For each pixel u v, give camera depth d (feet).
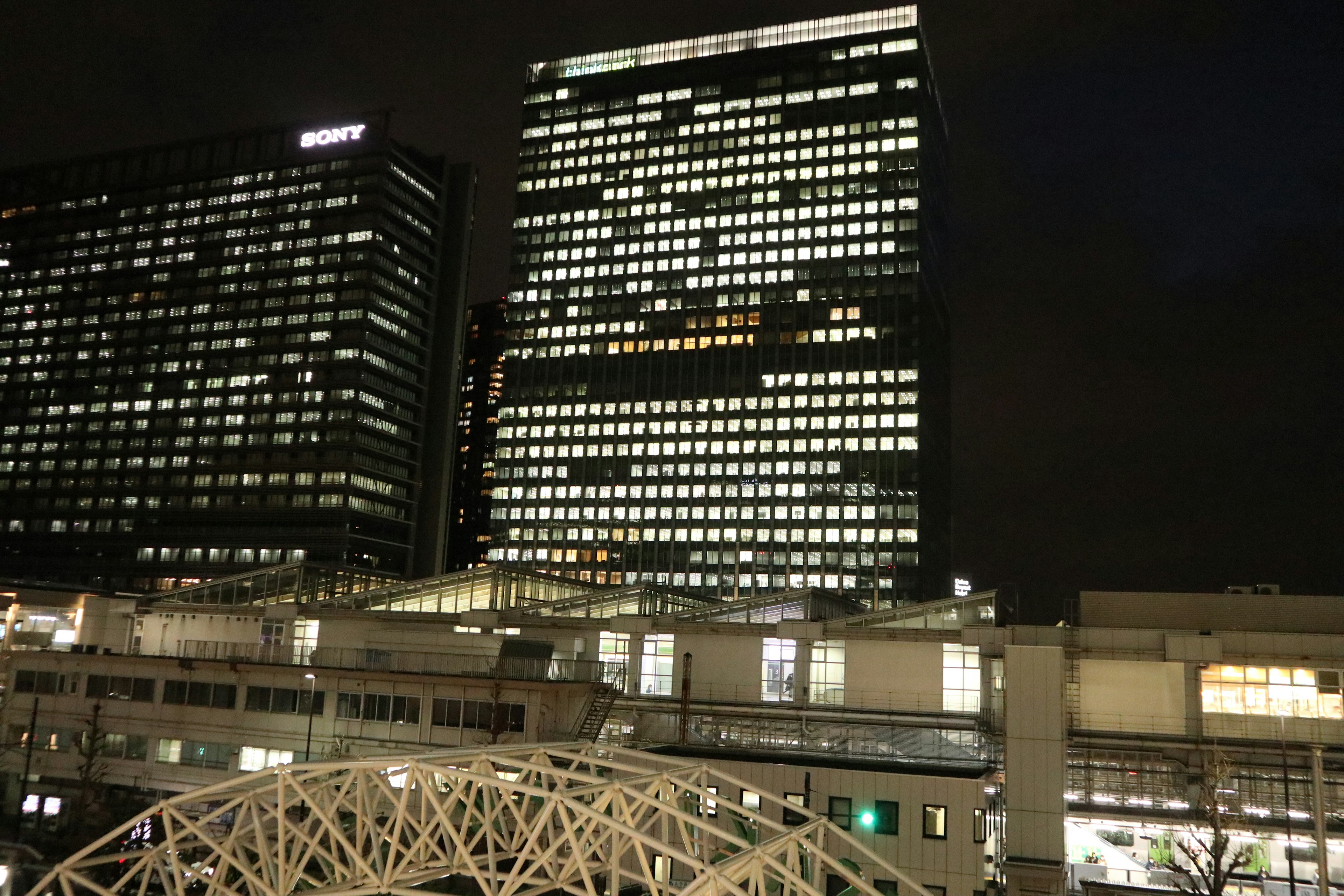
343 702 244.01
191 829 109.09
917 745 218.38
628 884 157.17
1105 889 180.04
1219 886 167.12
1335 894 175.83
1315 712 194.39
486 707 231.30
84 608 320.91
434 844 108.78
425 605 289.94
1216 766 181.16
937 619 232.94
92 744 241.14
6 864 199.41
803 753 199.93
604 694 235.20
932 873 161.58
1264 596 210.38
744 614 256.93
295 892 111.34
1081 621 220.23
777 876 109.40
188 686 260.83
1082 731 197.88
